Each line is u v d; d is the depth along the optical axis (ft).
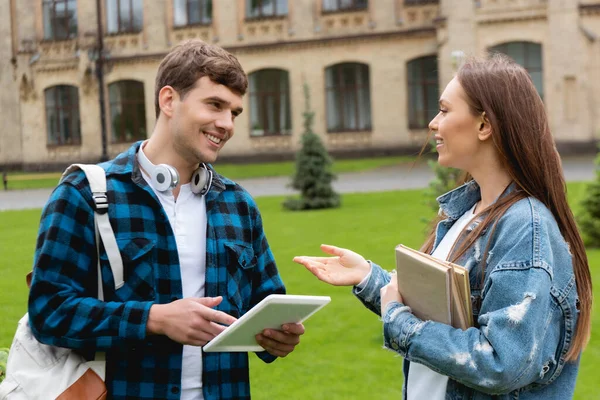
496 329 7.14
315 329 24.77
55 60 126.62
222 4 117.80
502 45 102.17
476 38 101.81
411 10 109.09
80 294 8.49
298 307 7.95
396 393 18.67
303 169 61.46
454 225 8.87
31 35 128.06
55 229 8.43
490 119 7.91
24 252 40.34
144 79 122.11
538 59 100.78
